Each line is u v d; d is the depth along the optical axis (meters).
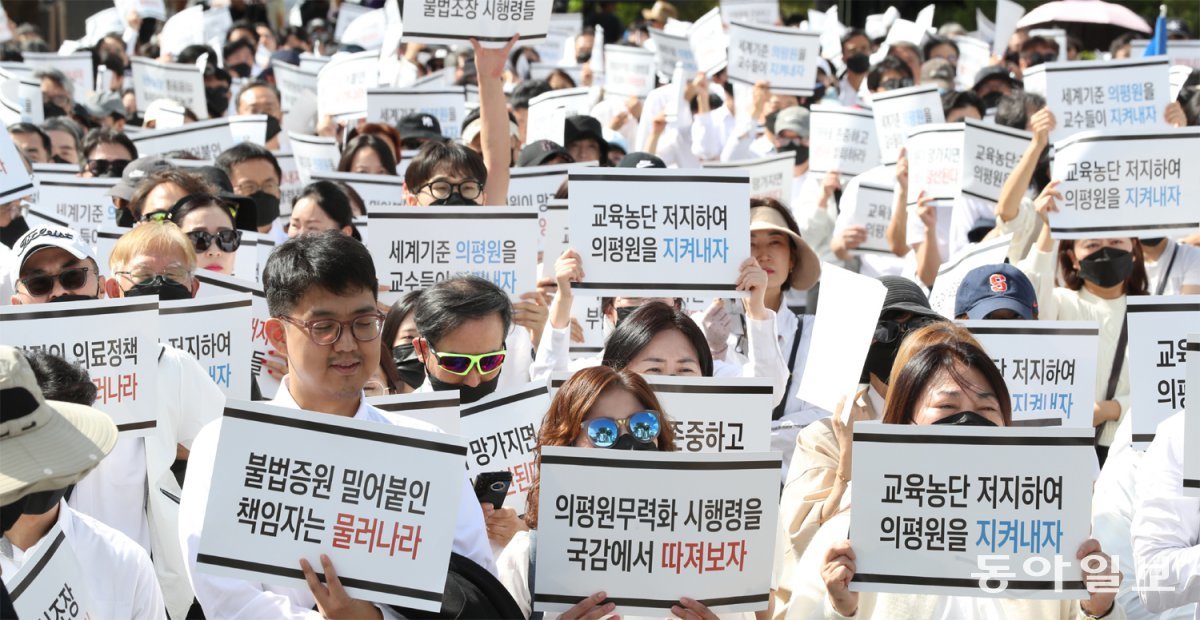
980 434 3.82
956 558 3.81
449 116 10.98
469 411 5.04
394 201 8.47
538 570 3.79
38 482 3.07
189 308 5.47
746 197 5.36
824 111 10.78
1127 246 6.82
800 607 4.04
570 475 3.80
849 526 3.92
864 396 5.26
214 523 3.54
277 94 12.40
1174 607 4.24
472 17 6.79
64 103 12.51
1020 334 5.61
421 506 3.60
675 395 4.75
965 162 8.49
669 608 3.80
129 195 7.27
